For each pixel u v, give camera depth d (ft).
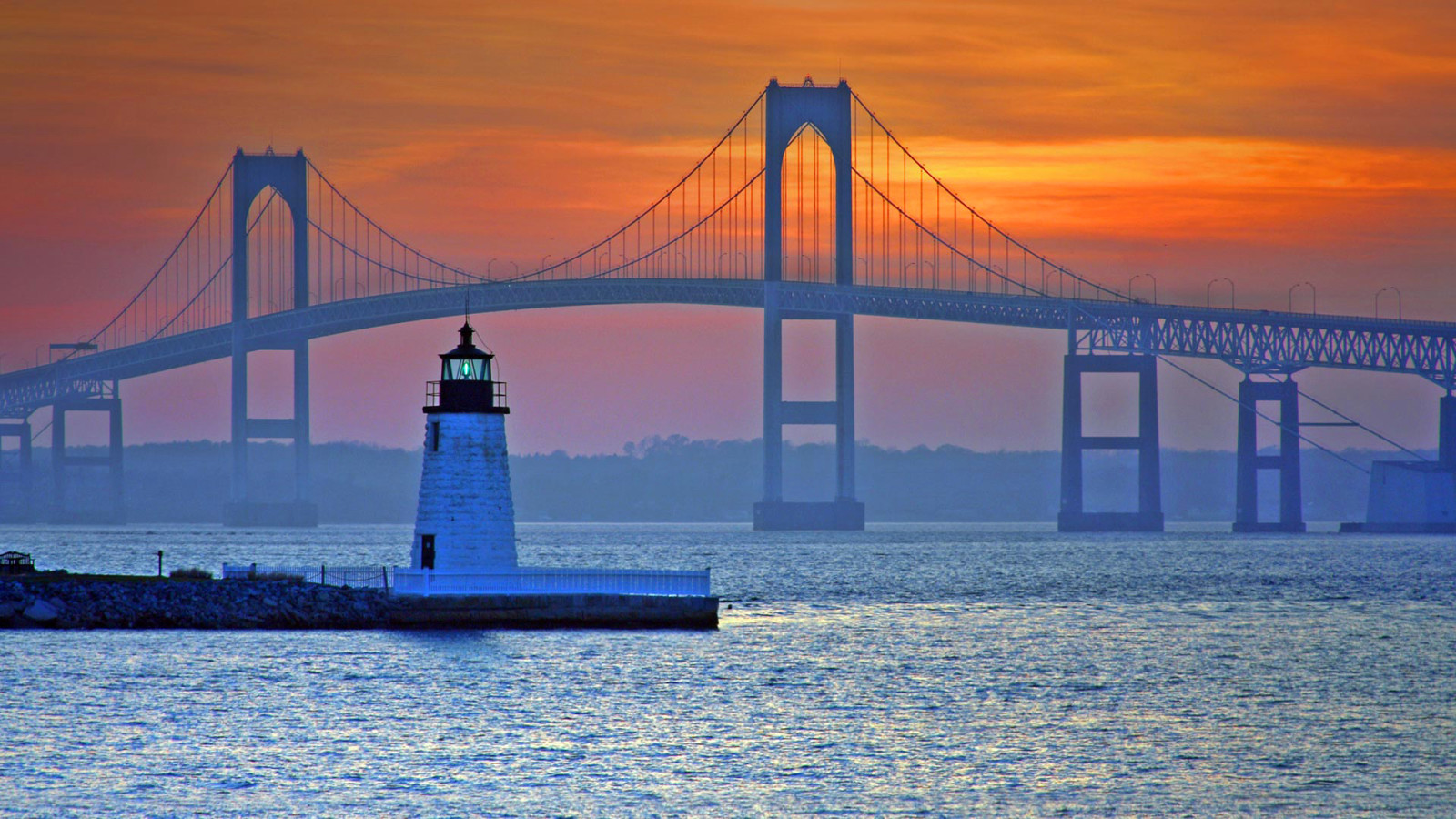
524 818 412.77
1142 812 423.64
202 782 441.68
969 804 428.97
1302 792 443.73
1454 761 479.00
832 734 506.89
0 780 440.45
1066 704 561.84
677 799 430.61
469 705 536.42
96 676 575.79
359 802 424.87
